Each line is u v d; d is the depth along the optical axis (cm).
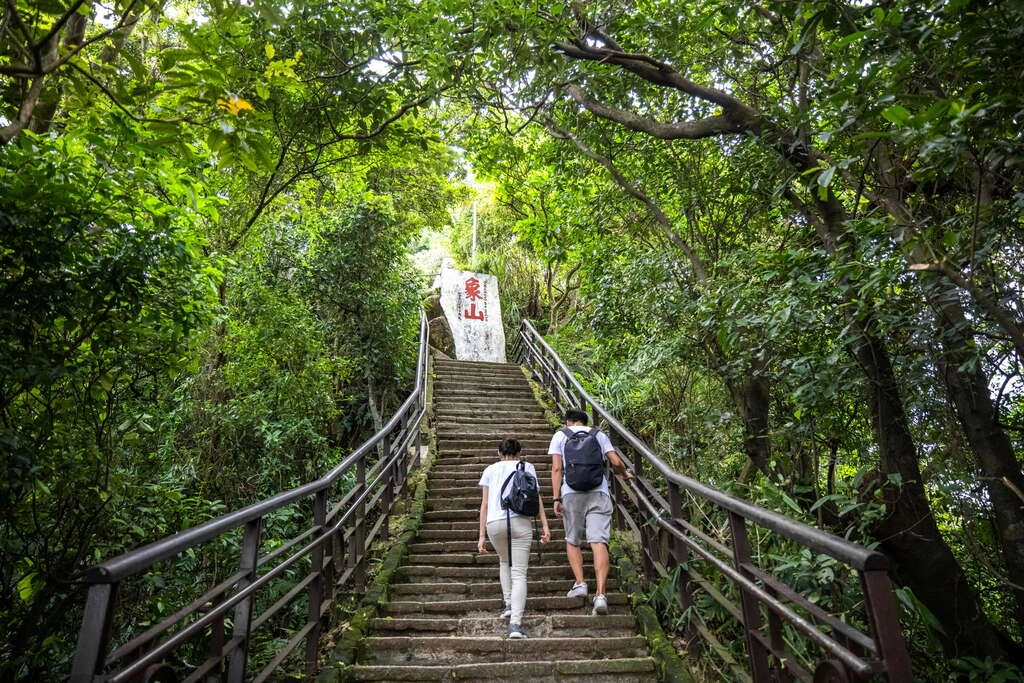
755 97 492
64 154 296
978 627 347
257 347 680
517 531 403
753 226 598
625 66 455
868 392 382
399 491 623
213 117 252
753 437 527
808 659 310
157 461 464
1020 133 234
